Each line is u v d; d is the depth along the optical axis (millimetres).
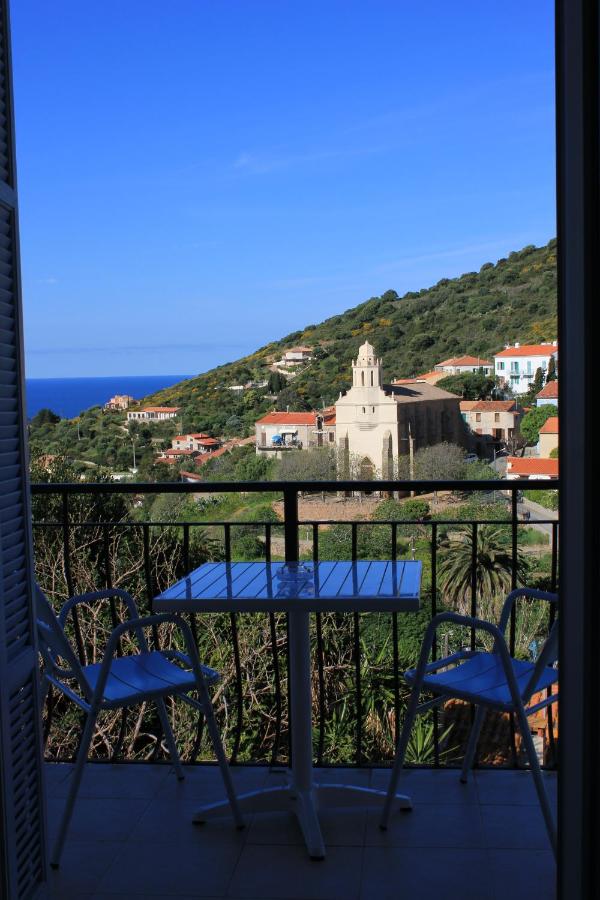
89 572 10086
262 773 2803
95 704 2277
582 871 1308
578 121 1263
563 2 1282
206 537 11359
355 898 2090
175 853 2320
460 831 2396
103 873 2229
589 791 1298
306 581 2400
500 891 2109
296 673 2480
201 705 2461
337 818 2486
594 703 1287
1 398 1866
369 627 10500
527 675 2365
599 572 1271
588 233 1255
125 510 10594
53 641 2309
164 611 2240
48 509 10039
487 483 2654
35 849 1937
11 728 1826
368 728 10125
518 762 2879
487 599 12086
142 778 2785
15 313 1927
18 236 1952
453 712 9023
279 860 2275
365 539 15953
